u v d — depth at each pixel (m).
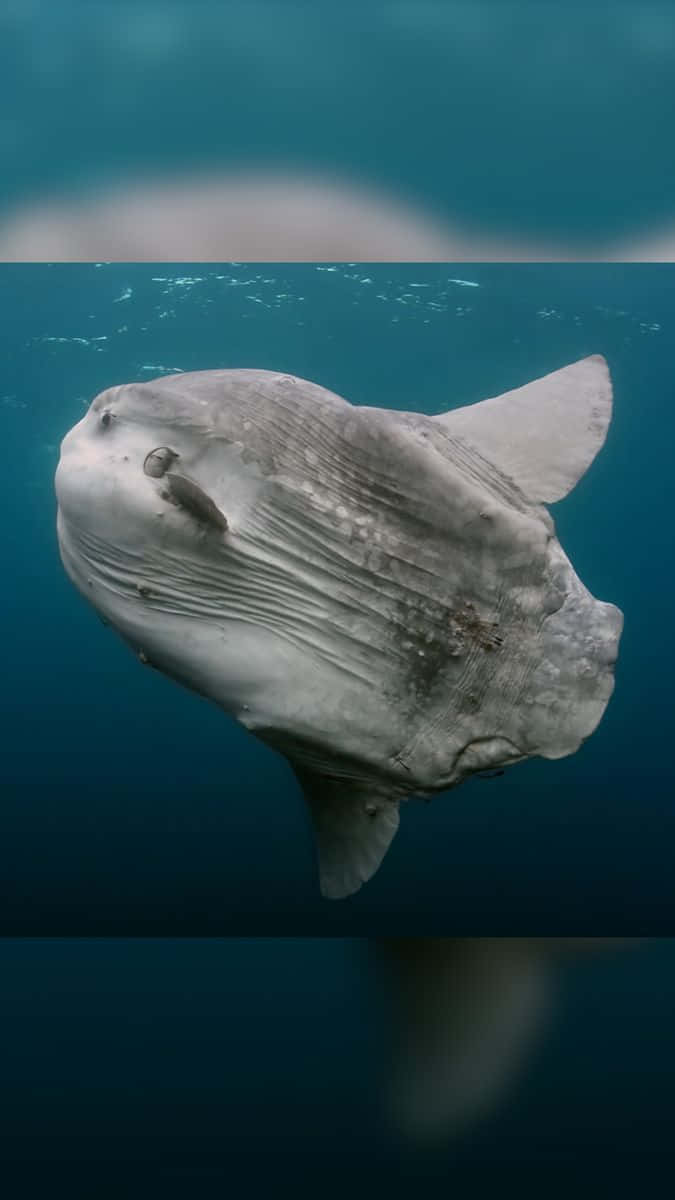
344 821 3.11
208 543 2.58
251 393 2.71
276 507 2.63
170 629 2.68
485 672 2.83
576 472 3.25
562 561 2.93
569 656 2.90
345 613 2.69
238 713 2.74
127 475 2.61
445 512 2.76
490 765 2.90
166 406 2.63
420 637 2.75
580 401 3.39
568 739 2.91
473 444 3.11
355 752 2.76
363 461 2.71
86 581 2.77
